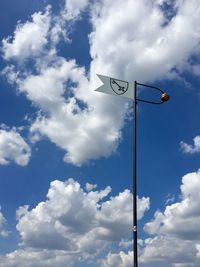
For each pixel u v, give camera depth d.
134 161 22.28
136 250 20.42
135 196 21.48
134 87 23.81
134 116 23.20
